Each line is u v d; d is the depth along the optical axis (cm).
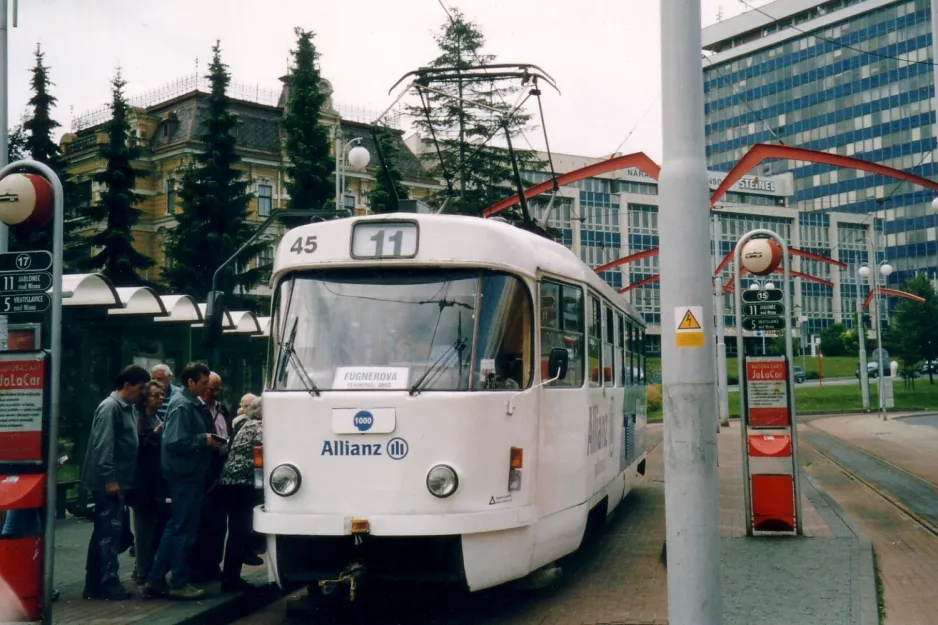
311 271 820
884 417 4391
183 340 1650
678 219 614
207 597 871
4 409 721
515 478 790
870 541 1109
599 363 1086
